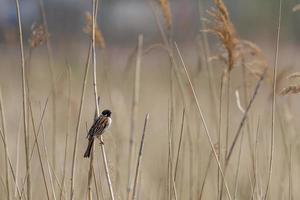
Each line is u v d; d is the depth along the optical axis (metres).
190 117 14.32
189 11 15.87
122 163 13.37
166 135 16.41
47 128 15.88
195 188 12.78
